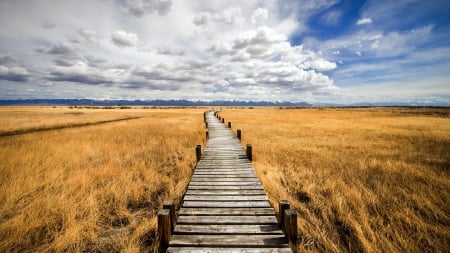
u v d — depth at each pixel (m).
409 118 31.92
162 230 2.92
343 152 10.15
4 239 3.70
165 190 6.26
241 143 12.16
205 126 20.89
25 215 4.34
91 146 10.96
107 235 4.16
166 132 16.41
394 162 8.17
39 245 3.71
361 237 3.82
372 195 5.38
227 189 5.37
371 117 34.69
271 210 4.23
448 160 8.42
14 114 36.31
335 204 5.03
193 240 3.20
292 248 2.98
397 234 3.83
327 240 3.92
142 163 8.22
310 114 45.03
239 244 3.12
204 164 7.73
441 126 20.61
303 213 4.92
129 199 5.47
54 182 6.18
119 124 22.89
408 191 5.65
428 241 3.73
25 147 10.02
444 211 4.66
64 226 4.12
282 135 15.58
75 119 27.67
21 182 5.91
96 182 6.38
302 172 7.30
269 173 7.10
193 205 4.45
